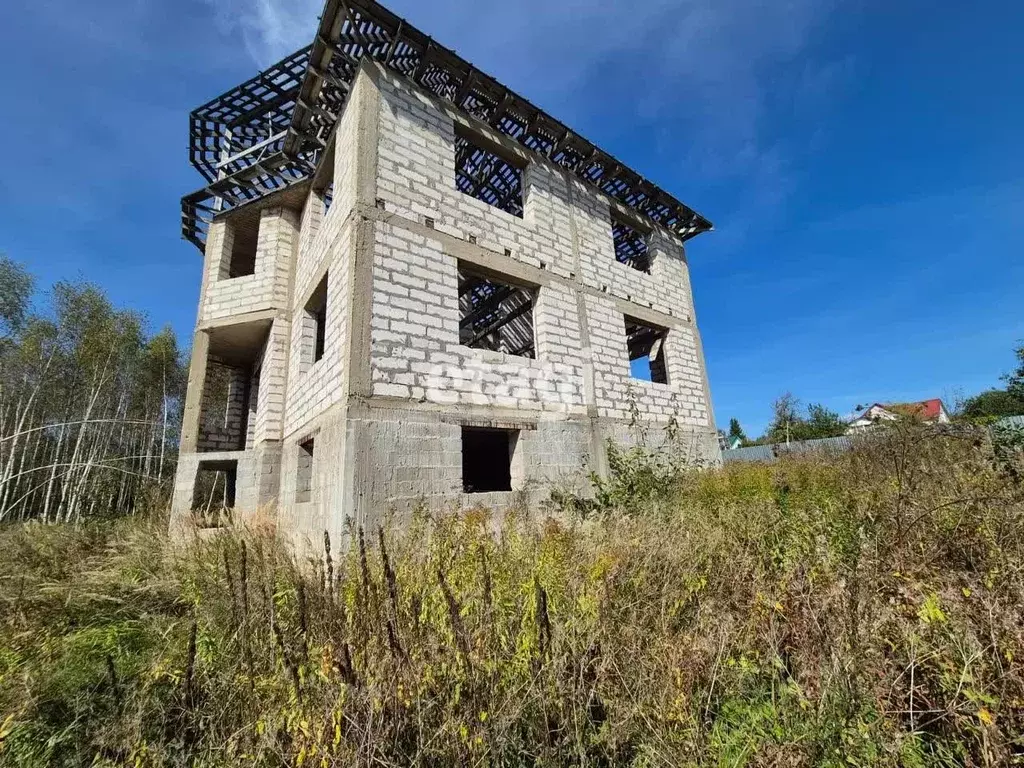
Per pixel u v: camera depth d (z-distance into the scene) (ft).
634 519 18.58
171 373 65.51
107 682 9.30
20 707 8.41
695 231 42.14
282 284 33.40
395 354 20.71
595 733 7.25
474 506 21.01
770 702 7.47
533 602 8.81
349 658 6.56
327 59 24.58
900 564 9.46
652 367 39.06
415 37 24.16
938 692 6.89
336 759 5.83
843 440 36.83
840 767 6.01
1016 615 7.23
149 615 13.00
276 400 31.24
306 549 17.58
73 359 52.34
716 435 37.14
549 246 29.68
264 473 29.71
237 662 8.54
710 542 13.35
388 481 18.95
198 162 37.60
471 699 6.75
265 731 6.57
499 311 43.21
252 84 32.22
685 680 7.61
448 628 7.86
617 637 8.71
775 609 8.77
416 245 22.81
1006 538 9.93
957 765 6.20
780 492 19.89
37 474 49.80
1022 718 6.26
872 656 7.11
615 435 29.04
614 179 35.50
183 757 6.71
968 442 18.06
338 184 24.86
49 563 19.44
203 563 15.60
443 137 25.76
